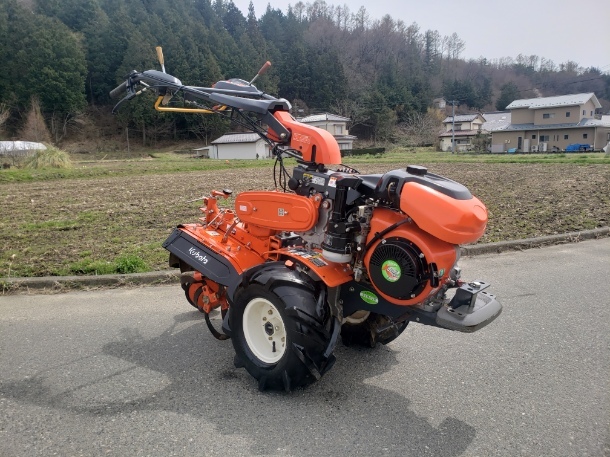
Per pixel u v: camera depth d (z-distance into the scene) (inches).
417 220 120.3
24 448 111.3
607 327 183.2
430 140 2664.9
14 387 140.6
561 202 470.3
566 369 150.8
